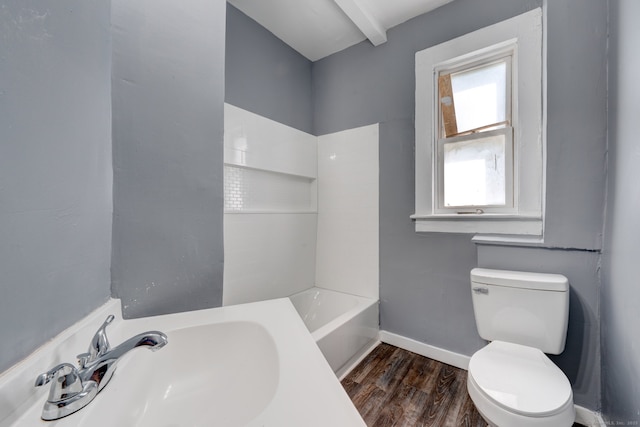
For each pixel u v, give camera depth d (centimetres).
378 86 190
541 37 131
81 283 56
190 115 90
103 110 66
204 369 70
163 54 83
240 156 164
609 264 101
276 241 190
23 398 38
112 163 71
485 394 87
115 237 73
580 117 111
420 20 170
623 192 89
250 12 172
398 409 125
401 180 179
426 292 169
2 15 36
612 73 100
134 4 76
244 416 52
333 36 195
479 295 124
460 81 162
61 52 49
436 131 169
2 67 36
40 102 44
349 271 203
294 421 38
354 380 146
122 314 75
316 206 222
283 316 80
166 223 85
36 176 43
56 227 48
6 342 37
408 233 176
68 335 50
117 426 46
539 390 87
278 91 196
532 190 133
